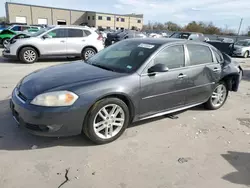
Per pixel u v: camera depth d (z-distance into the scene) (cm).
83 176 259
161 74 363
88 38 1070
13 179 248
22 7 6031
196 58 427
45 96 285
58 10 6581
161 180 260
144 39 429
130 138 349
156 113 379
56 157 292
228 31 5647
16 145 312
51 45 987
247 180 269
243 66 1245
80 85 300
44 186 241
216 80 461
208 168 288
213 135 377
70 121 292
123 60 377
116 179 257
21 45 931
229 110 501
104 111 317
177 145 338
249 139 370
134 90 333
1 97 491
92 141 323
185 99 414
